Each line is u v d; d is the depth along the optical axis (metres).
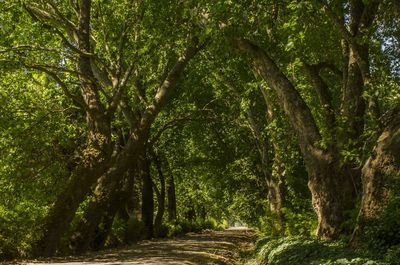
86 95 20.83
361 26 14.95
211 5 15.24
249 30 16.80
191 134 40.12
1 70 19.03
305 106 16.41
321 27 16.59
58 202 19.47
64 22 21.77
